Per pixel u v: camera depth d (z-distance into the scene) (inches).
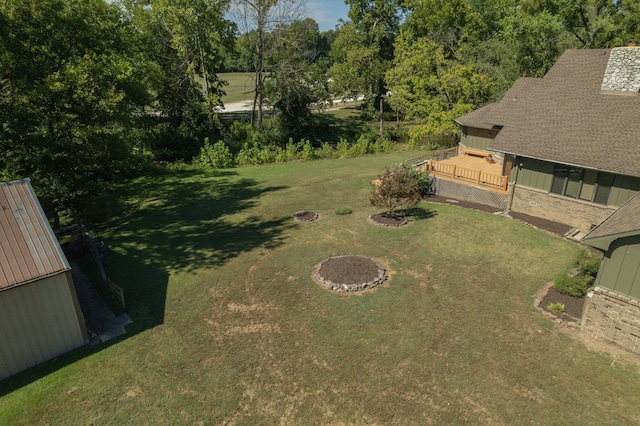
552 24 1330.0
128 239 693.3
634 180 593.9
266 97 1657.2
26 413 334.3
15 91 697.6
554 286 501.0
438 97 1475.1
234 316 461.4
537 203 719.7
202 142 1482.5
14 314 371.9
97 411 335.6
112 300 500.1
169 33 1438.2
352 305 474.9
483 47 1596.9
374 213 773.3
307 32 1604.3
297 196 911.7
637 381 355.9
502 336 416.5
